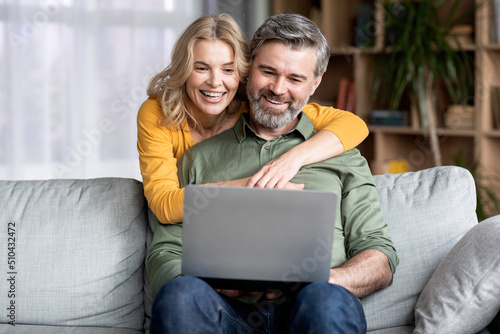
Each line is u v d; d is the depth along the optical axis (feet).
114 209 5.37
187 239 3.86
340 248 4.89
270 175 4.71
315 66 5.07
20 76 10.90
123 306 5.20
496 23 9.68
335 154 5.09
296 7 12.64
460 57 10.31
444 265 4.70
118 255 5.24
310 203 3.75
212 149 5.28
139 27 11.64
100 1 11.36
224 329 4.02
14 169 10.99
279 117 5.08
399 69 9.65
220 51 5.08
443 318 4.37
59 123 11.27
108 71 11.54
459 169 5.48
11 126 10.93
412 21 9.94
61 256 5.19
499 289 4.29
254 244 3.84
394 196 5.34
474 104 10.10
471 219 5.24
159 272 4.64
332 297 3.74
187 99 5.39
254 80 5.06
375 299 4.99
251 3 12.43
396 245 5.13
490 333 4.47
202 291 3.81
